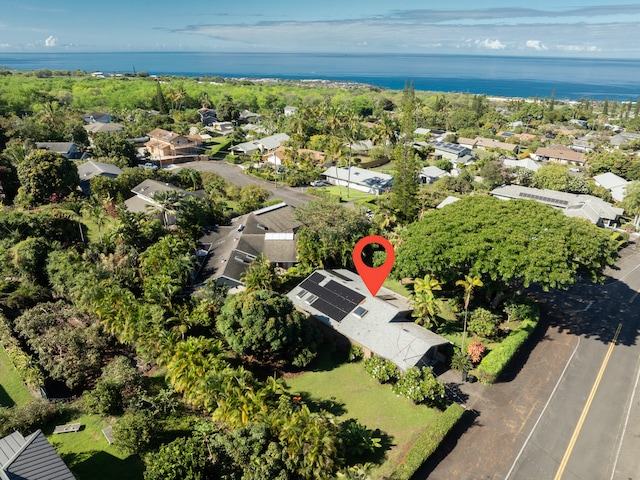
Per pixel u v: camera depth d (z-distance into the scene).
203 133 150.88
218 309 45.22
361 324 44.56
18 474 23.72
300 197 94.06
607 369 43.47
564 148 139.00
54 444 31.50
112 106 182.50
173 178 88.69
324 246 57.34
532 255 43.03
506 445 34.34
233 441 30.05
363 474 28.17
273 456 29.06
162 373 39.78
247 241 59.78
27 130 106.00
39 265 50.84
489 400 39.03
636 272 65.56
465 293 50.66
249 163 120.56
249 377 34.62
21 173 72.38
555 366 43.78
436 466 32.34
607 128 194.38
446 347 43.75
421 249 46.75
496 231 46.41
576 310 54.47
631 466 32.75
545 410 38.03
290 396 36.94
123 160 101.44
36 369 36.22
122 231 56.62
